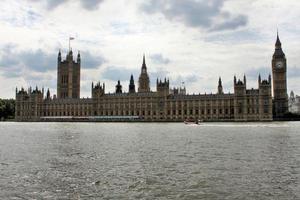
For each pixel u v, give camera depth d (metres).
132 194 33.22
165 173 42.25
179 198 31.86
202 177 39.88
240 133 114.88
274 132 119.31
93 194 33.31
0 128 166.50
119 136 104.44
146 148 68.50
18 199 31.81
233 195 32.62
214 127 169.38
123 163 49.53
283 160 51.12
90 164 48.72
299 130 132.25
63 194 33.31
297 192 33.34
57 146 72.88
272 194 32.78
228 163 48.91
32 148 68.75
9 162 50.41
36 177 40.28
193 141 84.12
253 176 40.19
